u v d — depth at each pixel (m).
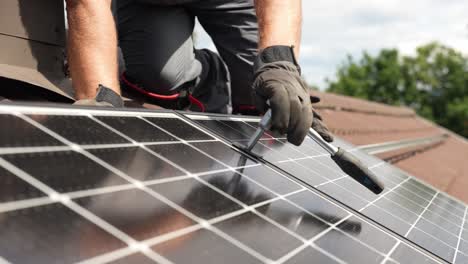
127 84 2.69
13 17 1.82
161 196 1.02
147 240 0.84
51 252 0.69
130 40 2.60
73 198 0.84
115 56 1.88
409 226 1.68
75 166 0.95
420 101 60.69
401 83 60.88
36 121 1.03
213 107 3.00
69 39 1.82
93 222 0.82
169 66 2.56
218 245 0.94
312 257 1.07
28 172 0.84
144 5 2.54
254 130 2.12
